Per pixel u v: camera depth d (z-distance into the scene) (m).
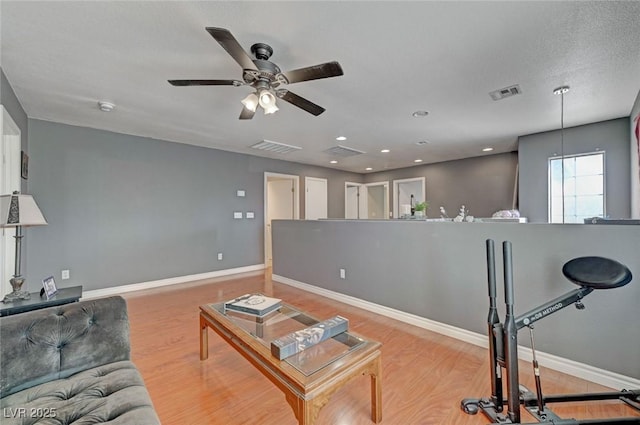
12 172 2.94
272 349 1.49
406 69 2.37
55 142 3.72
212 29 1.50
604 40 1.96
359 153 5.65
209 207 5.19
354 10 1.68
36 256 3.58
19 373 1.28
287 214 6.69
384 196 8.27
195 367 2.16
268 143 4.87
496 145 5.00
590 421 1.49
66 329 1.45
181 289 4.36
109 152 4.14
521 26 1.82
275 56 2.17
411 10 1.68
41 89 2.74
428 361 2.23
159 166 4.61
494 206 5.74
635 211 3.27
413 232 2.94
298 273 4.42
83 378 1.37
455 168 6.31
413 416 1.64
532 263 2.17
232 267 5.49
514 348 1.52
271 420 1.62
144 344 2.54
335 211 7.52
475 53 2.13
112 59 2.22
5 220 1.85
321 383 1.29
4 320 1.34
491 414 1.61
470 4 1.63
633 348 1.78
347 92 2.82
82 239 3.92
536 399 1.65
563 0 1.60
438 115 3.48
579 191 3.90
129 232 4.31
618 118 3.57
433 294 2.78
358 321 3.04
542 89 2.75
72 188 3.85
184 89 2.75
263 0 1.60
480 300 2.46
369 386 1.93
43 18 1.74
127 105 3.16
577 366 1.98
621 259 1.81
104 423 1.07
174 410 1.70
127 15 1.72
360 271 3.49
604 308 1.88
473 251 2.50
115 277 4.18
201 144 4.95
